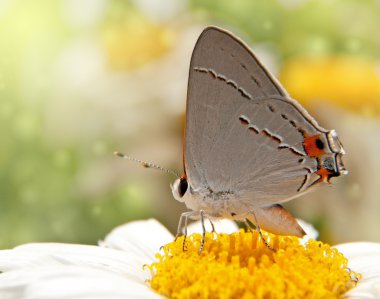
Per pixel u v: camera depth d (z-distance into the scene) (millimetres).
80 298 145
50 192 194
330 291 149
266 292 147
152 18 203
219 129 154
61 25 203
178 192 156
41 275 147
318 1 192
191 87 153
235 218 156
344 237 189
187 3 202
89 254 159
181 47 200
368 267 158
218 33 151
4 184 194
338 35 194
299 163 154
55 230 191
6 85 199
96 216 191
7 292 146
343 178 193
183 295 147
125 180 192
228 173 155
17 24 202
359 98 198
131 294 147
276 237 155
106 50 201
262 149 154
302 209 189
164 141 195
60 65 201
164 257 154
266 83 152
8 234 191
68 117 198
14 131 196
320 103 198
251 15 194
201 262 150
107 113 197
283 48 194
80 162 196
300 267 149
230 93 153
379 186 194
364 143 197
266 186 155
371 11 193
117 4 203
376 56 199
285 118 153
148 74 199
